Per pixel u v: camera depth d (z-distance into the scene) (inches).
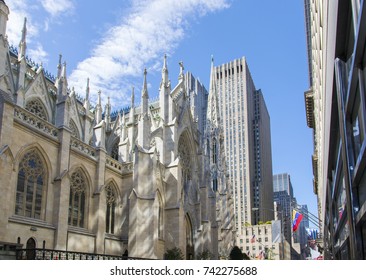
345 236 1350.9
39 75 2092.8
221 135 4045.3
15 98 1836.9
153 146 2166.6
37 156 1536.7
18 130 1438.2
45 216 1517.0
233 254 2815.0
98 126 2119.8
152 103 3230.8
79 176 1780.3
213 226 2925.7
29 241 1402.6
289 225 7716.5
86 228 1768.0
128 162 2192.4
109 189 2027.6
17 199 1412.4
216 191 3491.6
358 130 808.9
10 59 1932.8
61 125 1665.8
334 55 901.2
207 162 3105.3
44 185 1553.9
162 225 2206.0
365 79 668.1
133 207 1987.0
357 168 760.3
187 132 2773.1
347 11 735.7
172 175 2320.4
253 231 7027.6
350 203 847.1
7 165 1298.0
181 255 2098.9
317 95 2379.4
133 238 1940.2
